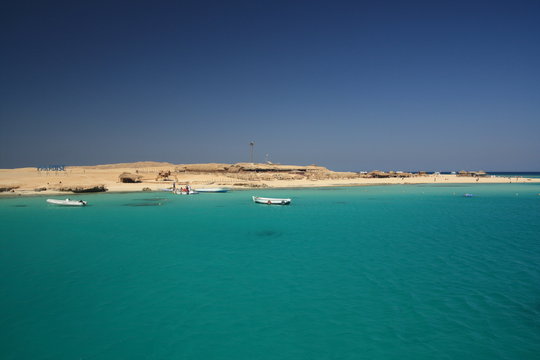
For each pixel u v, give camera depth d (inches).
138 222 1573.6
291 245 1088.2
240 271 813.2
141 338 508.1
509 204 2397.9
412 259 908.6
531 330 525.3
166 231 1341.0
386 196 3142.2
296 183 4822.8
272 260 908.6
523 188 4325.8
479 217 1722.4
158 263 882.8
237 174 5260.8
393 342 494.0
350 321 556.7
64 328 537.0
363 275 778.8
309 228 1409.9
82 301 637.3
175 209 2089.1
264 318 569.3
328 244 1099.9
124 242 1138.7
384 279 750.5
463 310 593.9
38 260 909.2
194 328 537.3
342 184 4859.7
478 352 468.4
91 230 1368.1
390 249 1024.9
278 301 636.1
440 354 464.1
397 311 592.1
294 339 504.1
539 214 1839.3
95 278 764.0
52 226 1457.9
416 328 533.3
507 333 517.3
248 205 2333.9
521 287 697.6
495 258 913.5
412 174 7170.3
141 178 4293.8
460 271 803.4
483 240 1145.4
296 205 2359.7
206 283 731.4
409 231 1326.3
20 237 1220.5
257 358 456.8
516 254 953.5
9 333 520.1
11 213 1888.5
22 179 3366.1
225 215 1834.4
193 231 1343.5
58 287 706.8
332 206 2298.2
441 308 601.9
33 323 552.4
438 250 1006.4
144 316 577.0
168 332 525.3
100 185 3250.5
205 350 476.7
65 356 461.7
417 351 471.5
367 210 2050.9
